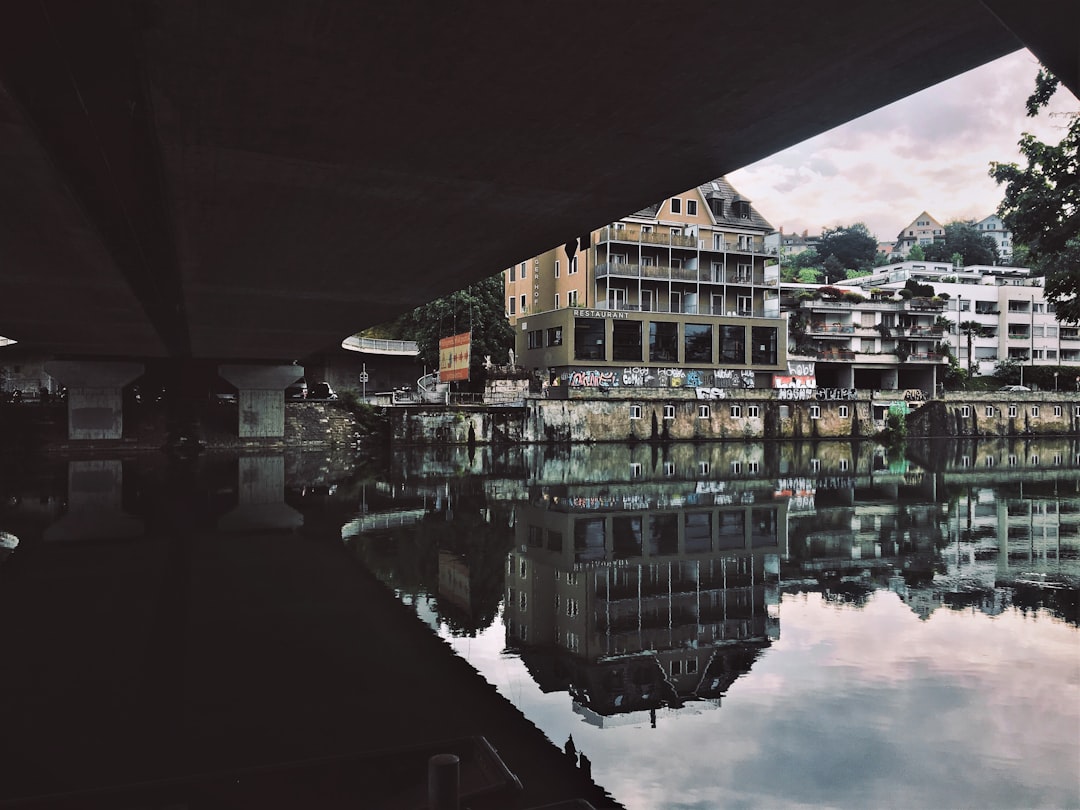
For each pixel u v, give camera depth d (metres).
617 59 10.16
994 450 69.12
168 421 58.50
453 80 10.79
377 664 12.45
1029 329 100.62
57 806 6.86
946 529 26.78
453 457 56.31
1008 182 22.53
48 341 45.25
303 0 8.73
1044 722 10.14
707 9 8.92
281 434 60.34
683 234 73.44
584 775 8.61
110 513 28.83
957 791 8.27
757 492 37.03
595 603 16.72
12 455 52.16
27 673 11.89
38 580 18.22
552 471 46.75
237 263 22.77
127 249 22.03
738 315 76.00
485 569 20.16
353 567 20.14
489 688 11.44
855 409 79.12
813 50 9.87
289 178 14.92
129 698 10.80
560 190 15.69
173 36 9.55
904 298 87.69
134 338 42.88
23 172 14.59
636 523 27.75
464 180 15.08
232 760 8.87
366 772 7.44
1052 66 5.40
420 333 71.00
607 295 70.81
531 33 9.48
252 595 17.00
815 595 17.47
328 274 24.48
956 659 12.74
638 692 11.32
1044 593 17.56
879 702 10.88
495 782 7.20
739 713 10.51
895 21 9.19
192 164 14.10
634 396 70.19
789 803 8.02
